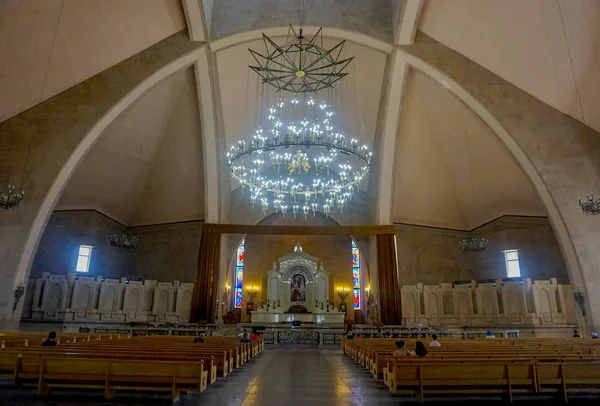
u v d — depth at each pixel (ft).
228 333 60.85
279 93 72.38
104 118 54.49
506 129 53.57
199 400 20.34
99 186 70.18
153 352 23.20
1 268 49.42
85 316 63.41
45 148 52.90
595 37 42.09
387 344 38.32
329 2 60.44
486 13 48.55
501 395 21.65
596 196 50.90
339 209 83.25
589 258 49.85
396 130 68.95
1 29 41.75
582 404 20.08
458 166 71.36
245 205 82.94
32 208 51.16
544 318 60.44
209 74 62.18
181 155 71.87
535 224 69.82
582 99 49.44
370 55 64.08
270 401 20.27
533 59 49.14
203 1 53.47
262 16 59.41
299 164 54.65
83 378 20.12
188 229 79.05
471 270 78.95
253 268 90.89
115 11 48.75
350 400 20.71
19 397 20.24
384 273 72.64
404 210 78.89
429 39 57.57
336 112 75.36
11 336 37.81
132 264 80.43
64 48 48.80
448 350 28.53
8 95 50.14
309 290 88.02
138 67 55.88
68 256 69.51
